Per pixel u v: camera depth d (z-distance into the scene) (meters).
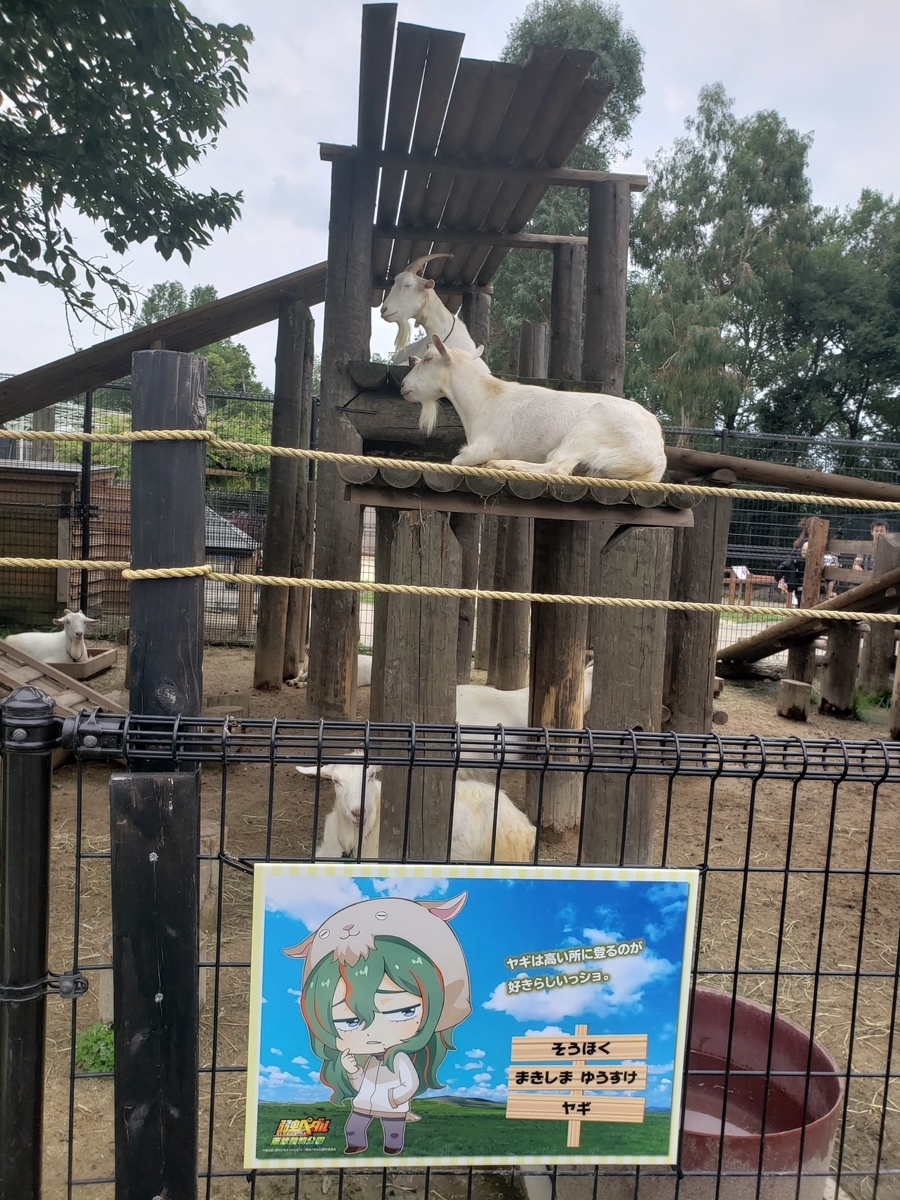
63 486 11.44
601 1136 1.90
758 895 4.72
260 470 12.37
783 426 32.88
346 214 5.54
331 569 6.16
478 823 4.14
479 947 1.81
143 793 1.75
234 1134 2.78
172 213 7.29
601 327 5.40
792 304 32.66
